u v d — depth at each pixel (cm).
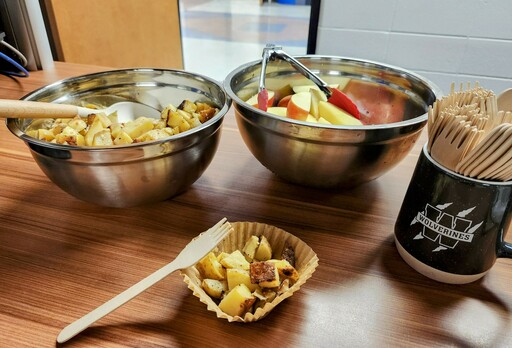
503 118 38
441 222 42
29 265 47
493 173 38
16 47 108
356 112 66
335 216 58
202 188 63
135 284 43
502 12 129
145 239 52
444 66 144
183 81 68
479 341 40
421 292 45
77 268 47
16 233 52
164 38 233
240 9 492
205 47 355
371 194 63
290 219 57
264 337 39
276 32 396
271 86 75
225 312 39
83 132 54
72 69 115
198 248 43
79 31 157
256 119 51
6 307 42
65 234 52
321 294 44
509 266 49
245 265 42
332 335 40
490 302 44
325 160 51
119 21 184
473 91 43
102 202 52
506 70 139
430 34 139
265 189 63
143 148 45
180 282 45
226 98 56
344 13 142
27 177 65
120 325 40
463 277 44
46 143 44
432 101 59
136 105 70
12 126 49
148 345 38
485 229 41
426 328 41
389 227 56
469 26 134
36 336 39
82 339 38
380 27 142
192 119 58
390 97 70
